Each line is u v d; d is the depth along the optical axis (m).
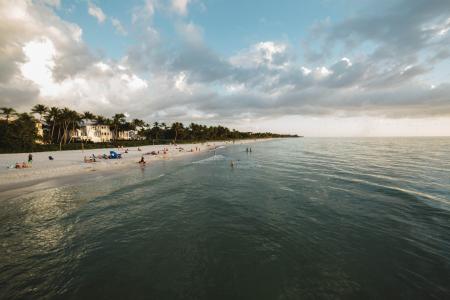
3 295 7.38
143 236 11.32
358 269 8.46
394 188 20.05
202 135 158.38
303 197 17.59
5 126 60.12
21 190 20.16
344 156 51.28
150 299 7.13
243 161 43.47
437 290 7.35
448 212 14.02
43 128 87.81
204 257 9.37
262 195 18.31
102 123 101.81
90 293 7.44
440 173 27.59
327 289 7.43
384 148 82.06
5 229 12.20
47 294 7.42
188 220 13.27
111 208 15.45
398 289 7.41
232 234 11.38
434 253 9.43
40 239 11.11
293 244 10.30
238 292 7.35
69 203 16.50
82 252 9.92
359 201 16.44
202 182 23.69
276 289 7.46
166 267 8.75
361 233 11.33
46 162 38.09
